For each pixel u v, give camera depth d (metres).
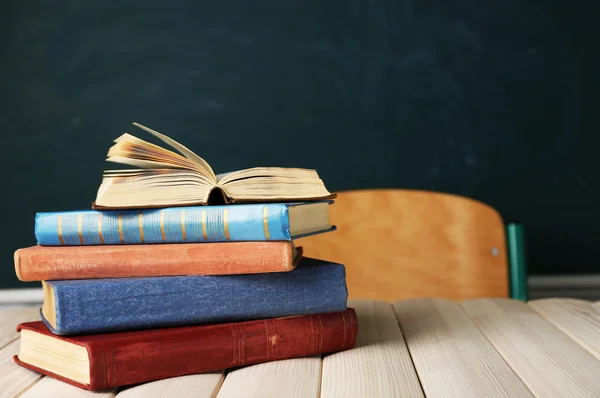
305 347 0.70
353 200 1.37
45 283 0.70
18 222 1.74
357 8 1.71
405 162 1.72
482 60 1.70
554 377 0.63
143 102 1.73
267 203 0.71
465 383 0.62
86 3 1.73
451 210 1.36
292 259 0.70
